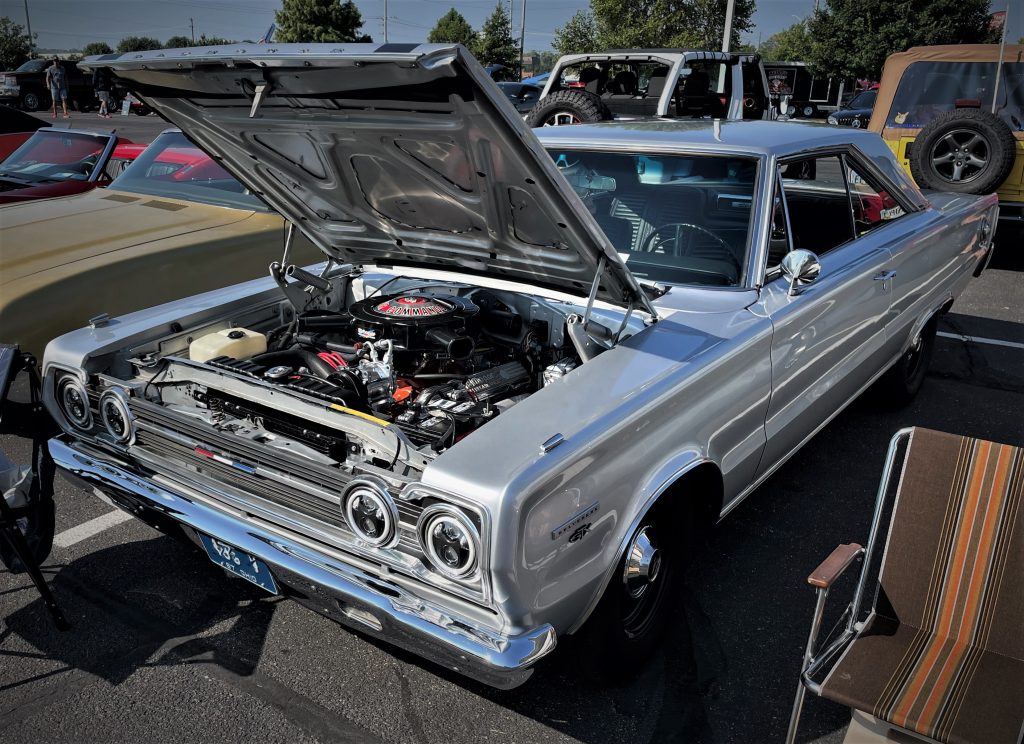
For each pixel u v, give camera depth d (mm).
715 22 29188
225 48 2379
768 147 3445
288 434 2623
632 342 2838
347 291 3869
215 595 3268
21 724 2584
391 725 2615
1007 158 7723
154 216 5410
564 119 9008
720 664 2912
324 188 3229
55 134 7738
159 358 3049
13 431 4676
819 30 28734
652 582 2809
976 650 2389
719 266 3320
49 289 4305
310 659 2912
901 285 4254
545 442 2215
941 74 9023
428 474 2139
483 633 2129
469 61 2039
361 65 2158
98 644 2969
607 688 2793
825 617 3178
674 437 2613
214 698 2713
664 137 3658
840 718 2682
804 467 4359
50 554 3520
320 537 2424
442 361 3119
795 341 3270
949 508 2484
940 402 5211
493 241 3092
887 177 4387
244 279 5301
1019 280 8336
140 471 2842
